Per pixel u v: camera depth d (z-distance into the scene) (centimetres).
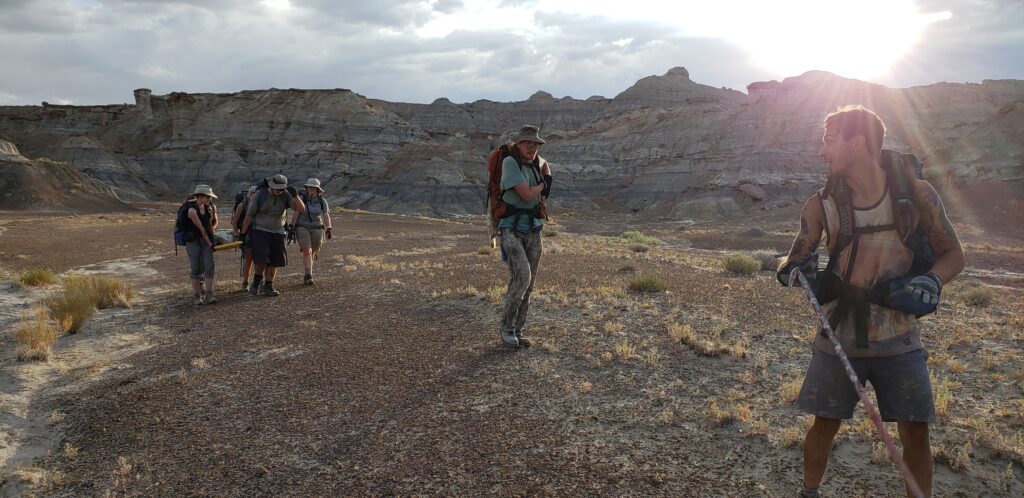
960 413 493
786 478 399
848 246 313
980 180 6788
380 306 977
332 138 16762
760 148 12838
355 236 3122
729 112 14900
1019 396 527
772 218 7075
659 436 466
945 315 877
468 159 15050
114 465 461
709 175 12356
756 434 458
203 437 499
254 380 628
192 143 16512
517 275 680
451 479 414
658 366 624
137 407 567
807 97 13788
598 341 716
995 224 4997
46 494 425
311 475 430
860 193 310
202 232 1053
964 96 13800
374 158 16188
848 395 319
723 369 613
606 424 491
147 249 2225
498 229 693
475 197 13312
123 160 15388
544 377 600
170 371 674
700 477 404
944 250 301
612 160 15500
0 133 17750
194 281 1066
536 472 418
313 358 695
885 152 307
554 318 840
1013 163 6800
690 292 1048
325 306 997
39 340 761
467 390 573
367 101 18562
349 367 656
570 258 1700
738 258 1424
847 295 313
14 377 656
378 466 437
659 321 809
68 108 18925
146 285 1336
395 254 2000
